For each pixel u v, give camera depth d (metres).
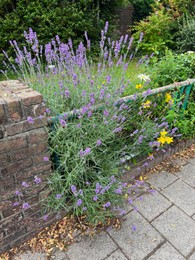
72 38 5.13
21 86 1.31
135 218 1.63
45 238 1.49
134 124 1.98
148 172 2.11
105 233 1.52
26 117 1.17
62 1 5.00
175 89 2.19
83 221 1.59
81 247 1.44
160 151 2.22
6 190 1.25
